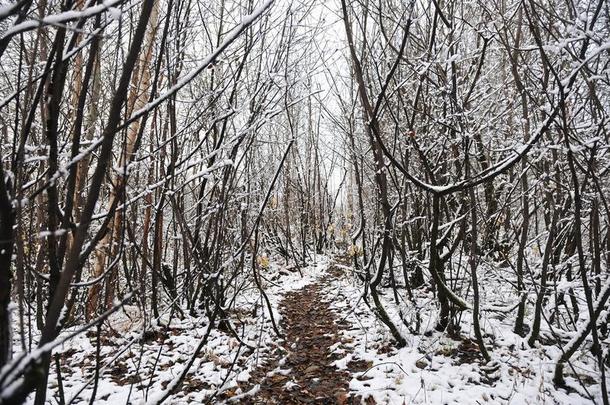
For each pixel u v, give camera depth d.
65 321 1.93
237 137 3.51
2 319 1.39
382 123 6.52
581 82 3.97
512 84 5.26
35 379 1.18
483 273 6.28
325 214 19.98
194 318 6.41
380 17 3.62
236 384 4.59
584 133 4.30
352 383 4.59
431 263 4.93
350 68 5.68
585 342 4.93
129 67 1.49
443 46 4.25
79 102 1.74
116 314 5.93
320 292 9.64
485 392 4.16
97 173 1.50
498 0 4.38
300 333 6.68
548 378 4.35
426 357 4.93
